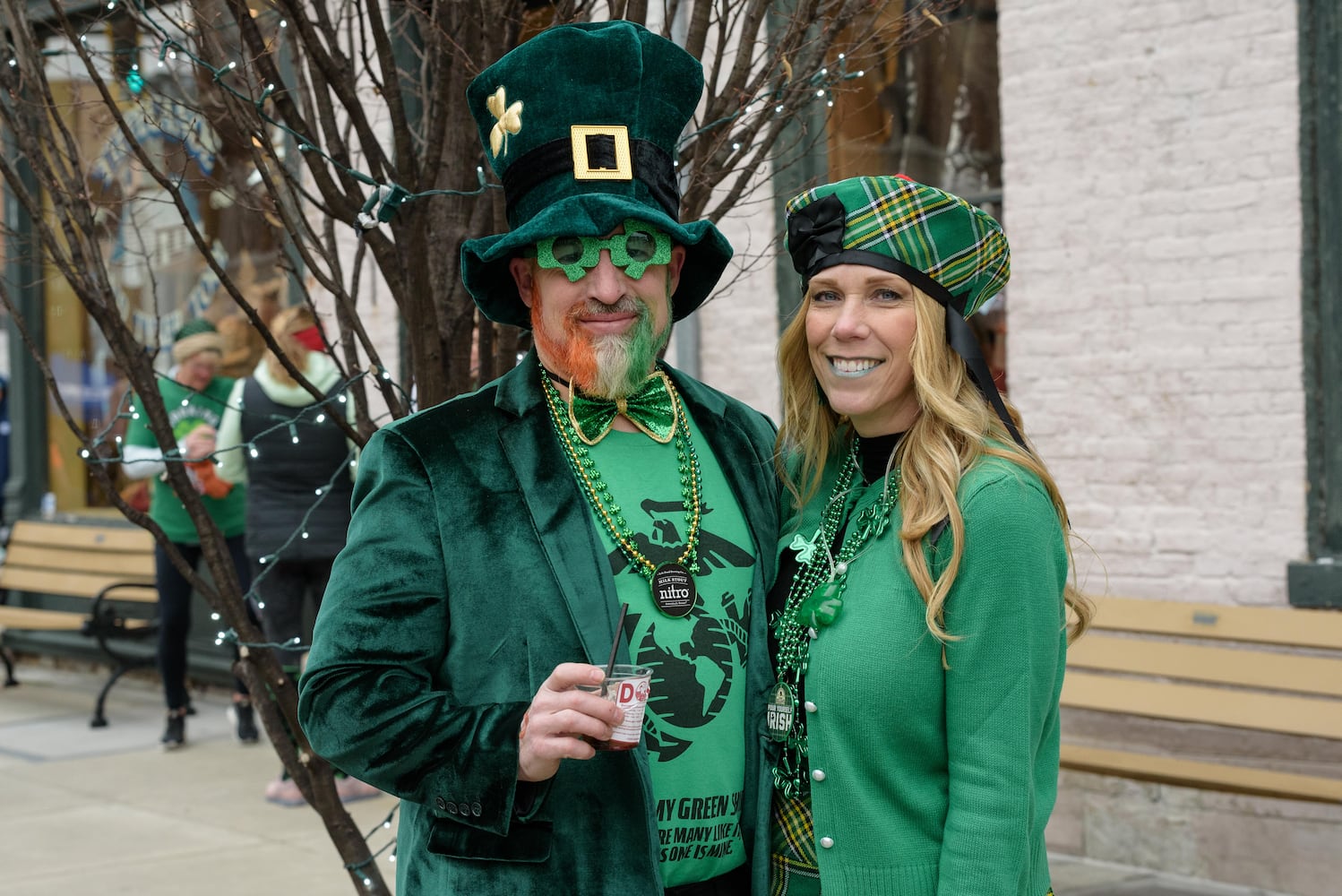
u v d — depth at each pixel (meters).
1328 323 4.03
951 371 1.85
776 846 1.89
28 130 2.30
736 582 1.92
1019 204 4.58
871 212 1.83
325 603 1.74
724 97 2.38
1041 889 1.84
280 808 5.00
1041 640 1.72
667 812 1.79
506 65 1.85
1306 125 4.04
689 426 2.00
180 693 5.89
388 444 1.80
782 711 1.84
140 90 2.29
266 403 4.77
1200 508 4.26
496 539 1.77
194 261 6.59
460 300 2.45
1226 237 4.19
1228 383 4.20
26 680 7.70
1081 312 4.47
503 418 1.88
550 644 1.74
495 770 1.64
